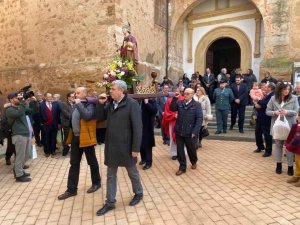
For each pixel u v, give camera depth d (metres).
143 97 4.81
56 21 10.63
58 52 10.69
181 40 15.08
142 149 5.81
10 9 12.02
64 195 4.27
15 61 12.18
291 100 5.13
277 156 5.14
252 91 8.87
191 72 15.11
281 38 11.48
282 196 4.14
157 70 13.14
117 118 3.69
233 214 3.61
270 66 11.53
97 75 9.78
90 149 4.45
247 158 6.28
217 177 5.03
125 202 4.06
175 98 6.33
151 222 3.45
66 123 6.72
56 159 6.66
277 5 11.50
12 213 3.83
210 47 15.27
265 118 6.27
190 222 3.43
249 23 13.38
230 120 10.41
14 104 5.00
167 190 4.48
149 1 12.21
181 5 13.90
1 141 5.60
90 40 9.97
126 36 5.64
